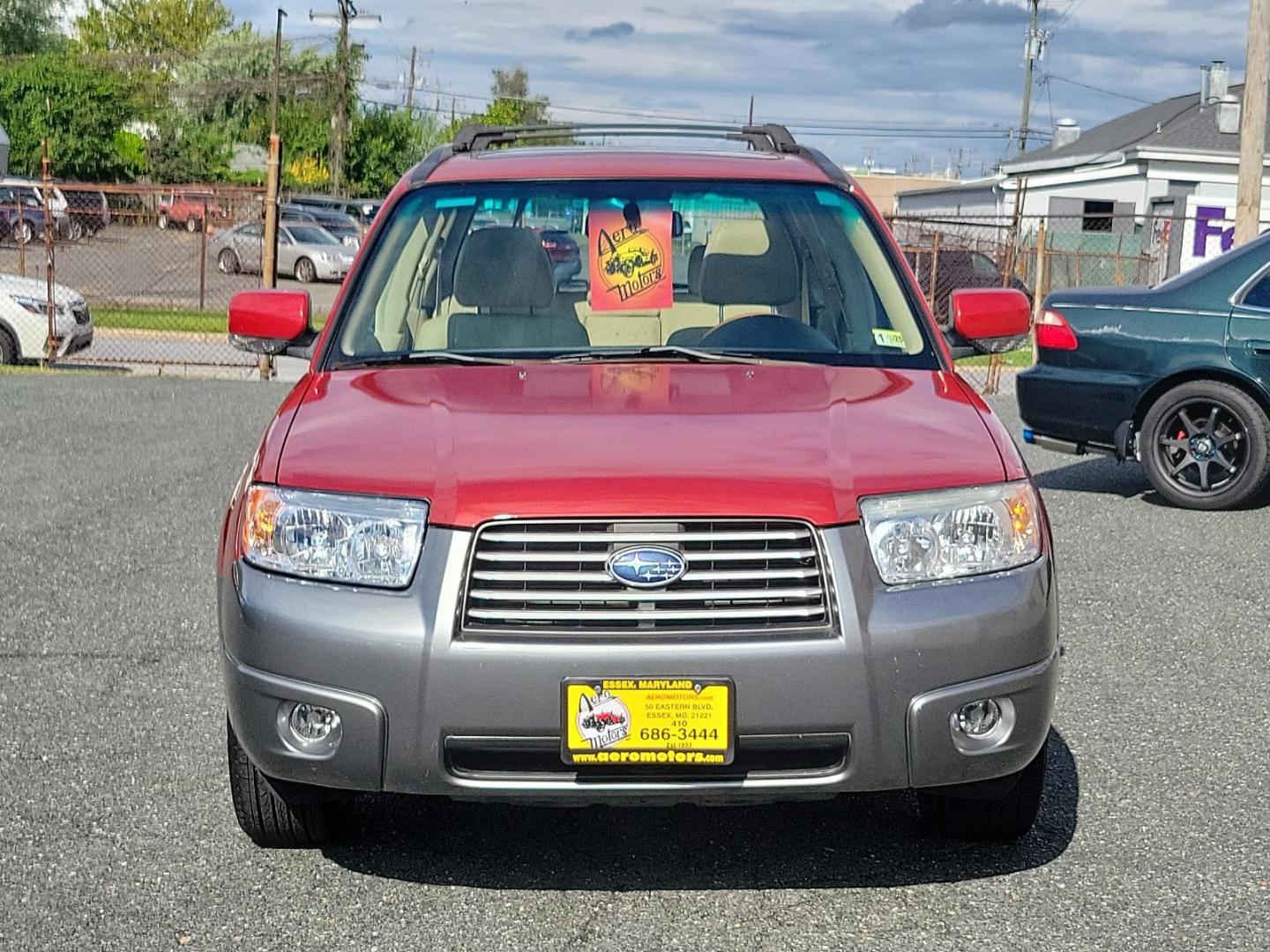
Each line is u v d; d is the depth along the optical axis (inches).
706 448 140.4
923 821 162.7
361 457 141.7
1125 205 1524.4
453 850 158.6
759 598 132.9
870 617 133.5
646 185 188.1
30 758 184.1
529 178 190.7
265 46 2797.7
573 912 143.9
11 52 2974.9
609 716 131.1
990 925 140.9
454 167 198.4
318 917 142.6
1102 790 176.4
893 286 183.0
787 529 134.4
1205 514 350.3
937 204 2066.9
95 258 1407.5
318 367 173.9
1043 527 145.2
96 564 286.4
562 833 163.2
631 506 132.7
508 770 135.6
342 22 2377.0
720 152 208.5
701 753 131.7
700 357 171.5
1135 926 140.4
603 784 134.0
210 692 211.2
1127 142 1593.3
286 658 135.9
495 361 171.3
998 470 142.9
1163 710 206.8
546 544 133.6
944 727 135.1
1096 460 436.5
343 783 135.9
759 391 157.6
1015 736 138.8
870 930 140.1
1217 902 145.7
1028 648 138.2
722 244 183.2
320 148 2682.1
